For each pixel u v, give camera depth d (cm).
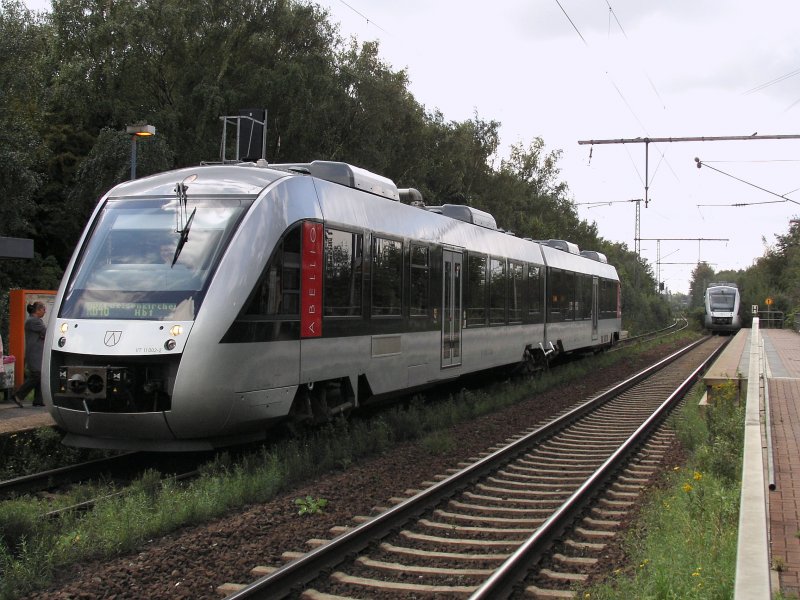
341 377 1058
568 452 1100
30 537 603
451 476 851
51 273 2866
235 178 936
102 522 657
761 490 566
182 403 821
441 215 1402
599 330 2717
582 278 2473
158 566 572
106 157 2555
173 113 2770
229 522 690
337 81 3122
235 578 554
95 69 2742
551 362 2561
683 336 4847
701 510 664
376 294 1133
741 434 993
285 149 3056
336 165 1120
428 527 696
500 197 5106
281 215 920
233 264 862
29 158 2445
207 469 856
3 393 1290
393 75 3431
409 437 1170
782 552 563
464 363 1481
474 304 1535
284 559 592
